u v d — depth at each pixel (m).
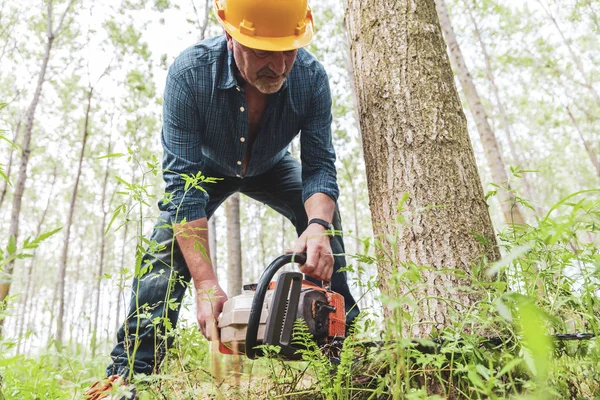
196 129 2.24
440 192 1.88
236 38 1.93
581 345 1.27
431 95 2.02
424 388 1.17
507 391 1.33
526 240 1.42
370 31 2.20
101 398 1.66
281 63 1.98
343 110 12.11
